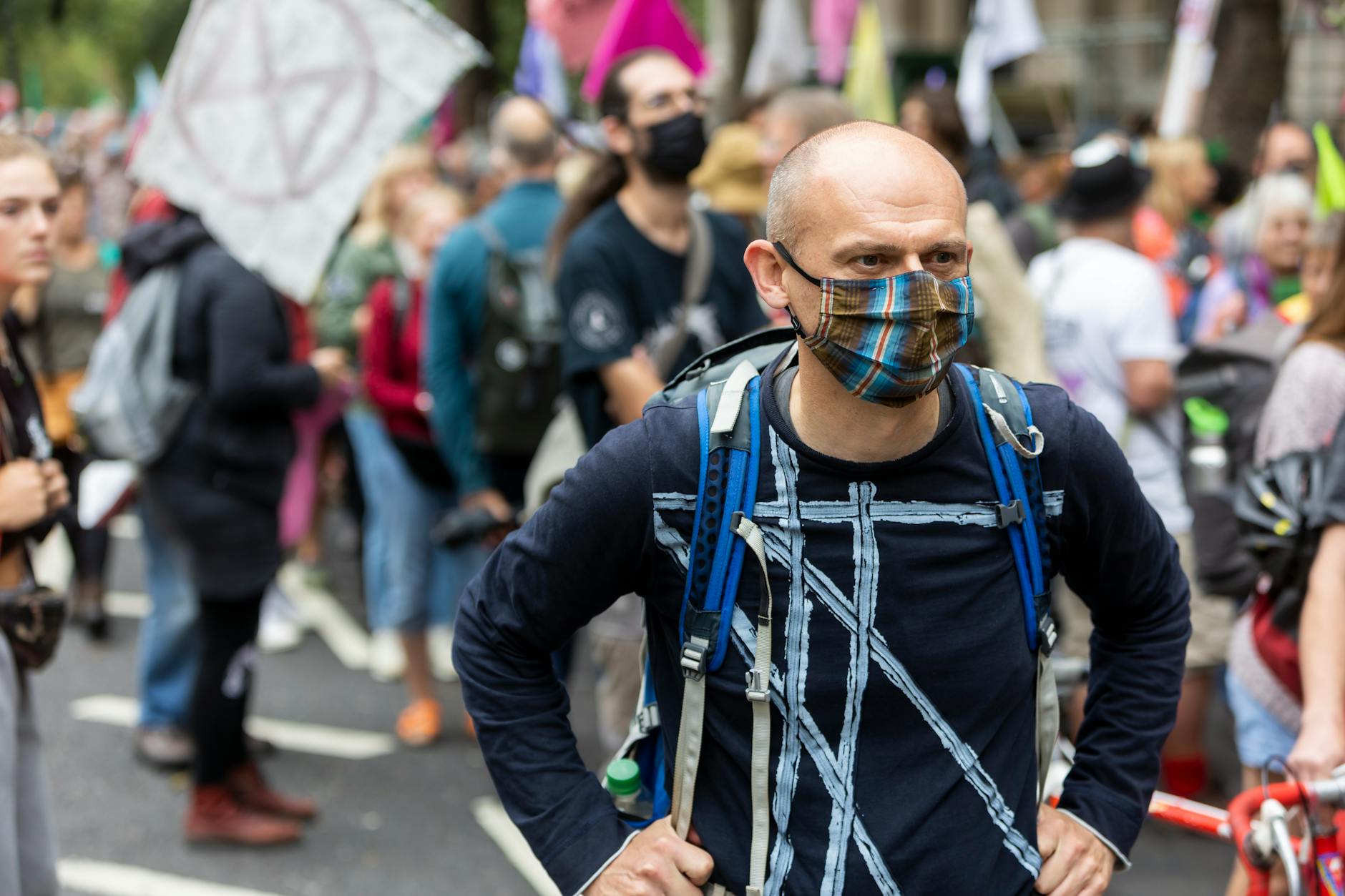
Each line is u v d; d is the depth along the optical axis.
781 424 1.75
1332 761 2.54
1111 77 10.51
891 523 1.73
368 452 5.74
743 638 1.75
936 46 20.50
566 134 4.94
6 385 2.81
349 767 5.14
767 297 1.76
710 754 1.82
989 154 6.54
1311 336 3.13
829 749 1.75
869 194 1.65
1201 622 4.41
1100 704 1.96
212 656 4.33
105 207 10.78
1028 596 1.79
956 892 1.75
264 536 4.26
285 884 4.22
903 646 1.73
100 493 4.97
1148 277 4.41
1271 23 8.37
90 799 4.82
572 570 1.83
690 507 1.77
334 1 3.84
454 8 14.29
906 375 1.64
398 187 6.39
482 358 4.62
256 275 4.16
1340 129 7.61
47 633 2.77
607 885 1.83
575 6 7.86
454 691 5.98
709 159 5.26
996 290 3.91
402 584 5.33
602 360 3.47
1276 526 2.79
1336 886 2.28
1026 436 1.77
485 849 4.49
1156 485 4.42
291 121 3.86
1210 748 5.16
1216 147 7.51
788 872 1.75
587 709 5.76
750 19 13.27
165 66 30.20
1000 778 1.78
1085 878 1.83
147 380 4.13
